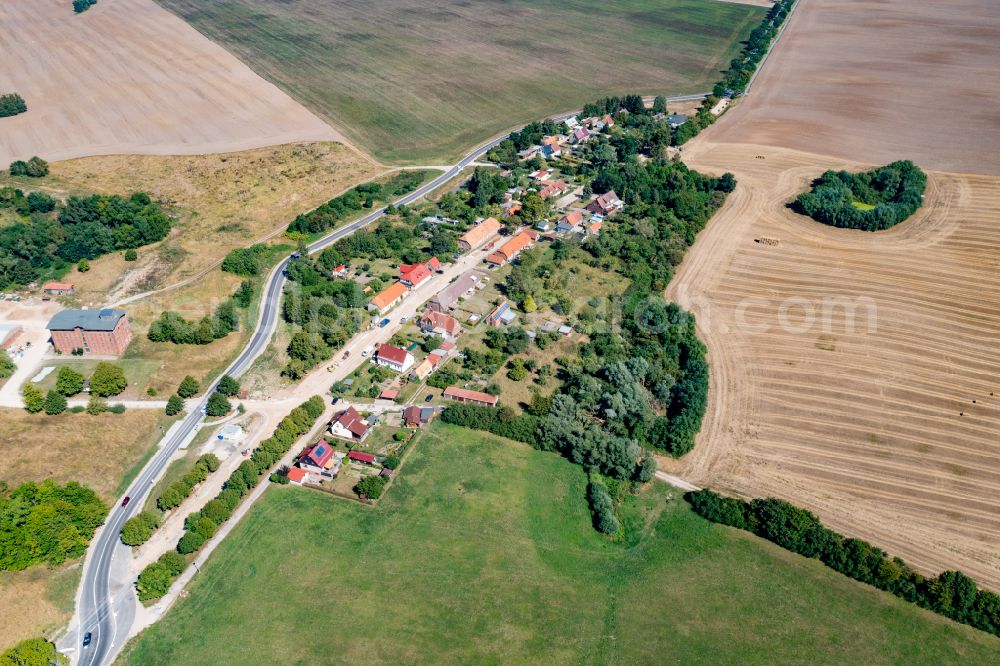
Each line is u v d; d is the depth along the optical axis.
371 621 109.06
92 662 103.12
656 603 113.25
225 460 137.62
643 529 126.00
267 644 105.69
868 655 105.69
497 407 148.50
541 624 109.44
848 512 127.94
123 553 119.81
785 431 145.88
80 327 160.50
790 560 120.31
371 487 128.88
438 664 103.25
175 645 105.69
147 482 133.12
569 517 127.75
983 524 125.56
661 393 152.38
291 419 142.00
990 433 143.75
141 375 158.50
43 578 114.12
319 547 120.88
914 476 135.12
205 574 116.25
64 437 140.25
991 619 108.81
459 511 128.00
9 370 157.25
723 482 134.88
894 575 113.69
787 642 107.50
